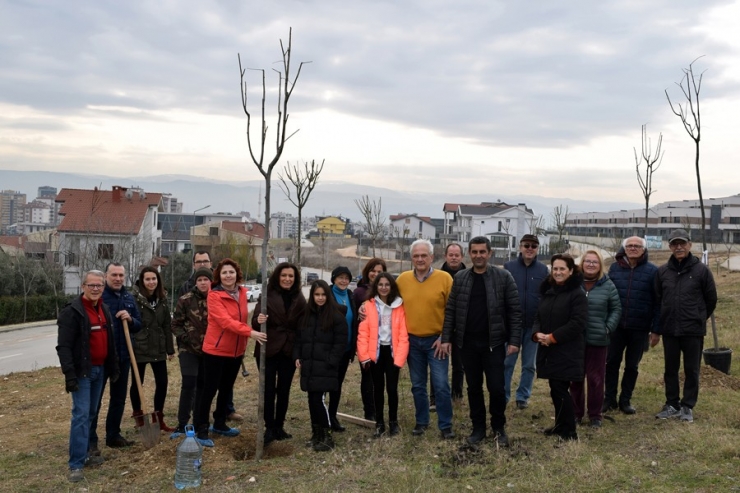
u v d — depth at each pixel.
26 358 19.83
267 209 6.40
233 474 6.04
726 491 5.17
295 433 7.40
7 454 7.03
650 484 5.39
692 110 10.49
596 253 7.22
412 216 107.56
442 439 6.88
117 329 7.12
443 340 6.80
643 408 8.02
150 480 6.00
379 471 5.90
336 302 6.92
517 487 5.44
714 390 8.88
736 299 22.14
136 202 52.09
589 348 7.20
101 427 8.23
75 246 42.12
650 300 7.72
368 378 7.84
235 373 7.23
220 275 6.87
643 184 12.94
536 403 8.48
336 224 111.12
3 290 37.84
